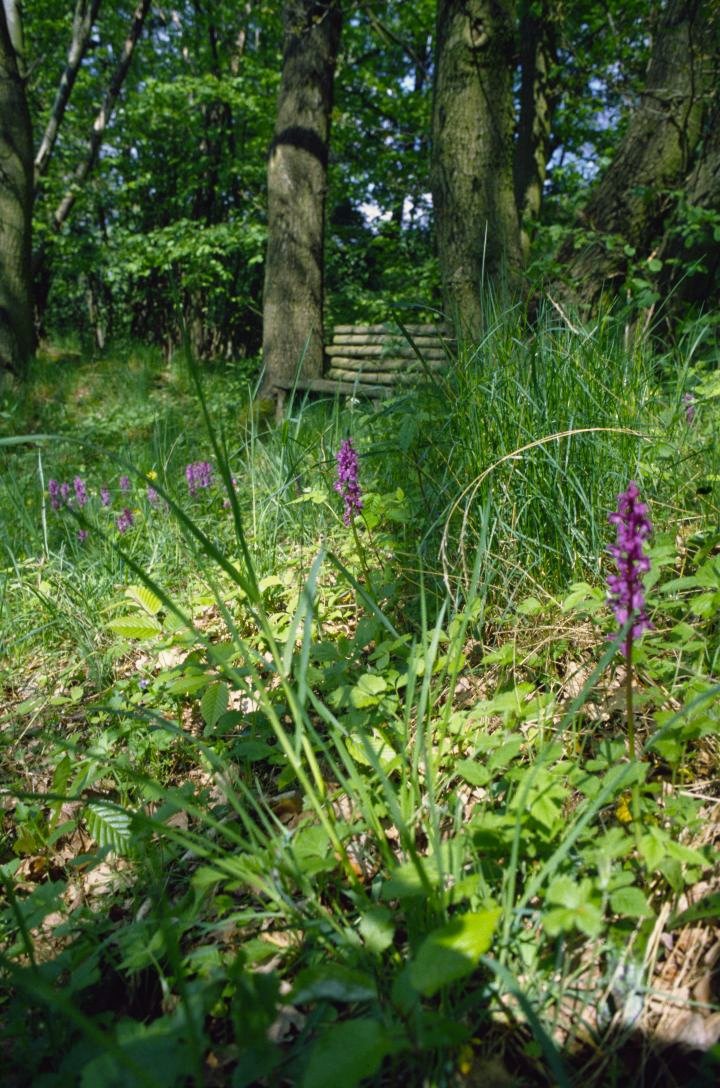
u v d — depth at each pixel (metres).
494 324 2.93
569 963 1.32
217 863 1.38
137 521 4.29
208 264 13.31
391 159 15.13
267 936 1.54
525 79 10.37
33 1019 1.44
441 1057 1.17
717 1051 1.03
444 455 2.83
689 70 6.09
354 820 1.69
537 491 2.52
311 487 3.56
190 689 2.13
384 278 15.45
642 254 6.55
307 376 9.05
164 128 16.59
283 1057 1.24
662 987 1.30
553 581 2.49
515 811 1.44
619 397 2.76
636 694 1.87
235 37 16.44
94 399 10.89
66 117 17.80
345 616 2.76
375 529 3.15
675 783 1.65
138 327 19.94
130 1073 0.98
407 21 14.28
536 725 1.91
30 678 3.10
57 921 1.86
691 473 2.79
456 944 1.03
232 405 8.94
